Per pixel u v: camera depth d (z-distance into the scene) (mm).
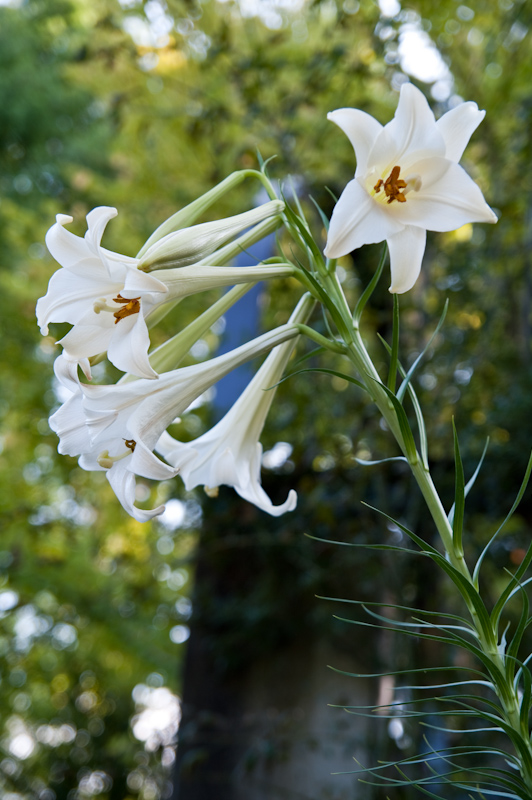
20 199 8938
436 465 4270
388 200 1540
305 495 4578
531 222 4746
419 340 4504
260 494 1771
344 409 4359
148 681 7754
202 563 5004
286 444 4660
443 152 1524
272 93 5262
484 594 4504
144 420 1477
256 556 4902
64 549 7211
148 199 7219
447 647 4195
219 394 5117
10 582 6824
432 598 4211
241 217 1536
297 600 4758
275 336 1594
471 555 4328
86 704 7562
